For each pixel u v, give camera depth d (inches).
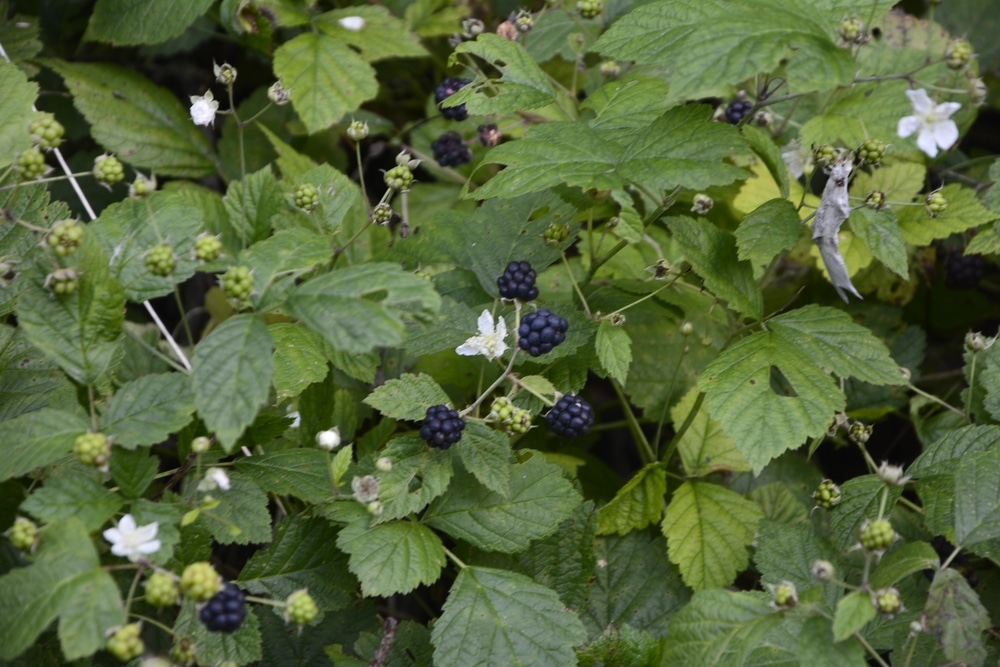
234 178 157.1
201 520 94.8
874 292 148.5
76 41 176.2
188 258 92.8
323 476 101.8
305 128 156.6
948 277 146.5
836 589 101.0
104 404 94.3
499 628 98.0
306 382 107.4
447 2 164.6
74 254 89.0
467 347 103.1
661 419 129.0
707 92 87.1
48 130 98.0
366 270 83.5
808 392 99.0
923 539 117.0
